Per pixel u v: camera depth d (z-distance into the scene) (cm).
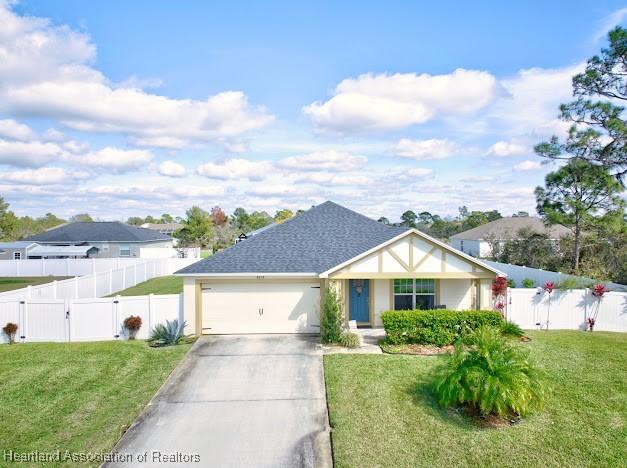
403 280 1878
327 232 2131
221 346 1585
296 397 1125
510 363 995
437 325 1555
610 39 2358
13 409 1055
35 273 3794
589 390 1128
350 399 1084
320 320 1731
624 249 2408
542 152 2600
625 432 913
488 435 905
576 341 1606
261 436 929
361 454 841
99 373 1302
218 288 1764
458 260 1714
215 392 1159
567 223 2556
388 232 2123
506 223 4728
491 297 1775
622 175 2392
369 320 1877
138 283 3347
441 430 927
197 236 6494
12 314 1659
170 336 1617
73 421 994
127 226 5162
